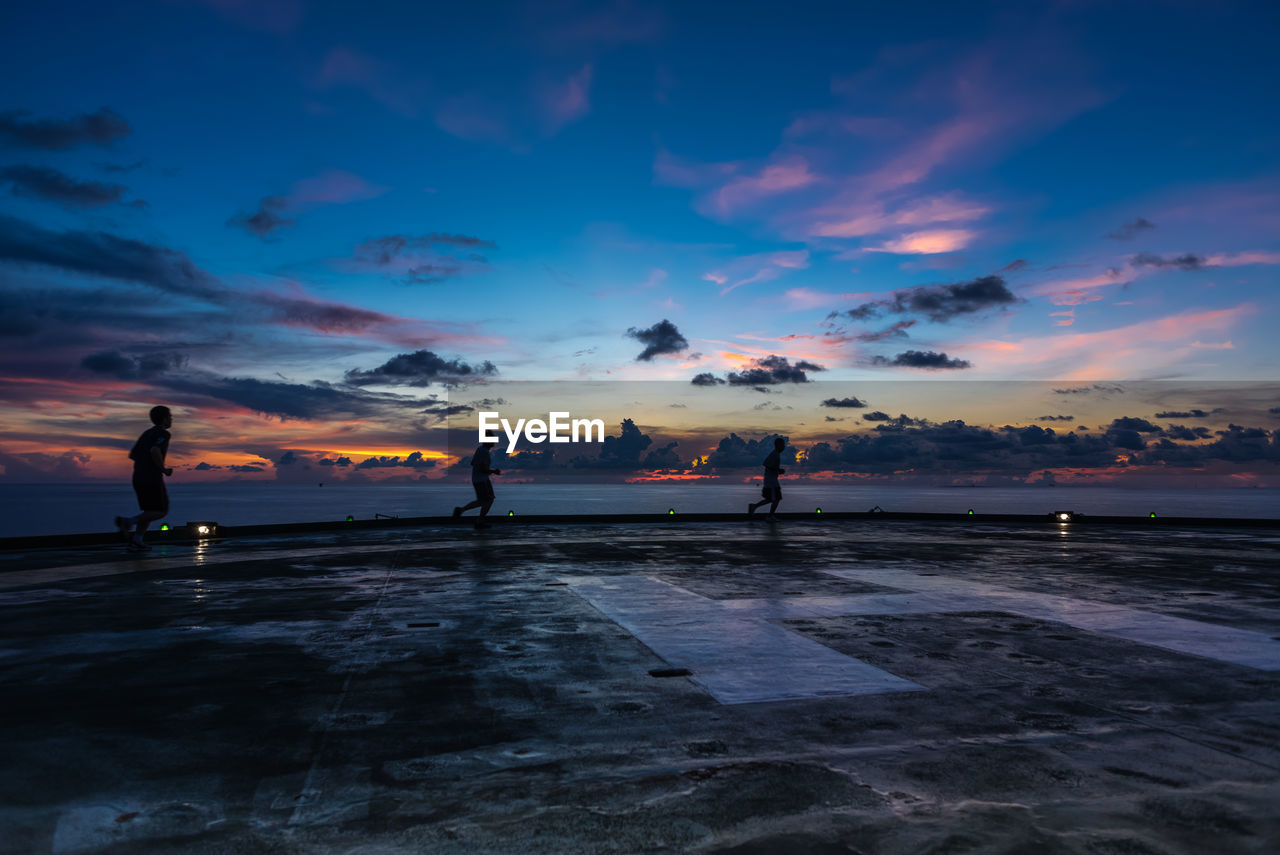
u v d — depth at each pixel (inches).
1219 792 80.3
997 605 199.2
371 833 70.4
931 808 75.8
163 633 162.6
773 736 98.5
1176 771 86.2
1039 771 86.2
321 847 67.7
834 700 115.0
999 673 131.0
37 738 96.5
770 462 560.7
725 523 567.2
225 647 149.4
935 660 140.3
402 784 82.1
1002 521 591.2
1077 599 209.0
